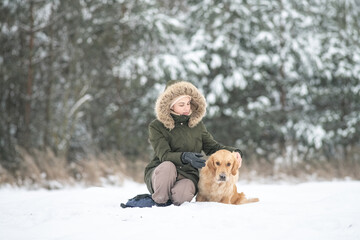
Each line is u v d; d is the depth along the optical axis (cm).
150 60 1498
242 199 423
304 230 250
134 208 350
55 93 1477
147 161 1376
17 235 264
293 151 1465
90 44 1455
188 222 281
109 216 315
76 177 1222
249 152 1552
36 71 1438
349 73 1552
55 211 347
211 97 1512
